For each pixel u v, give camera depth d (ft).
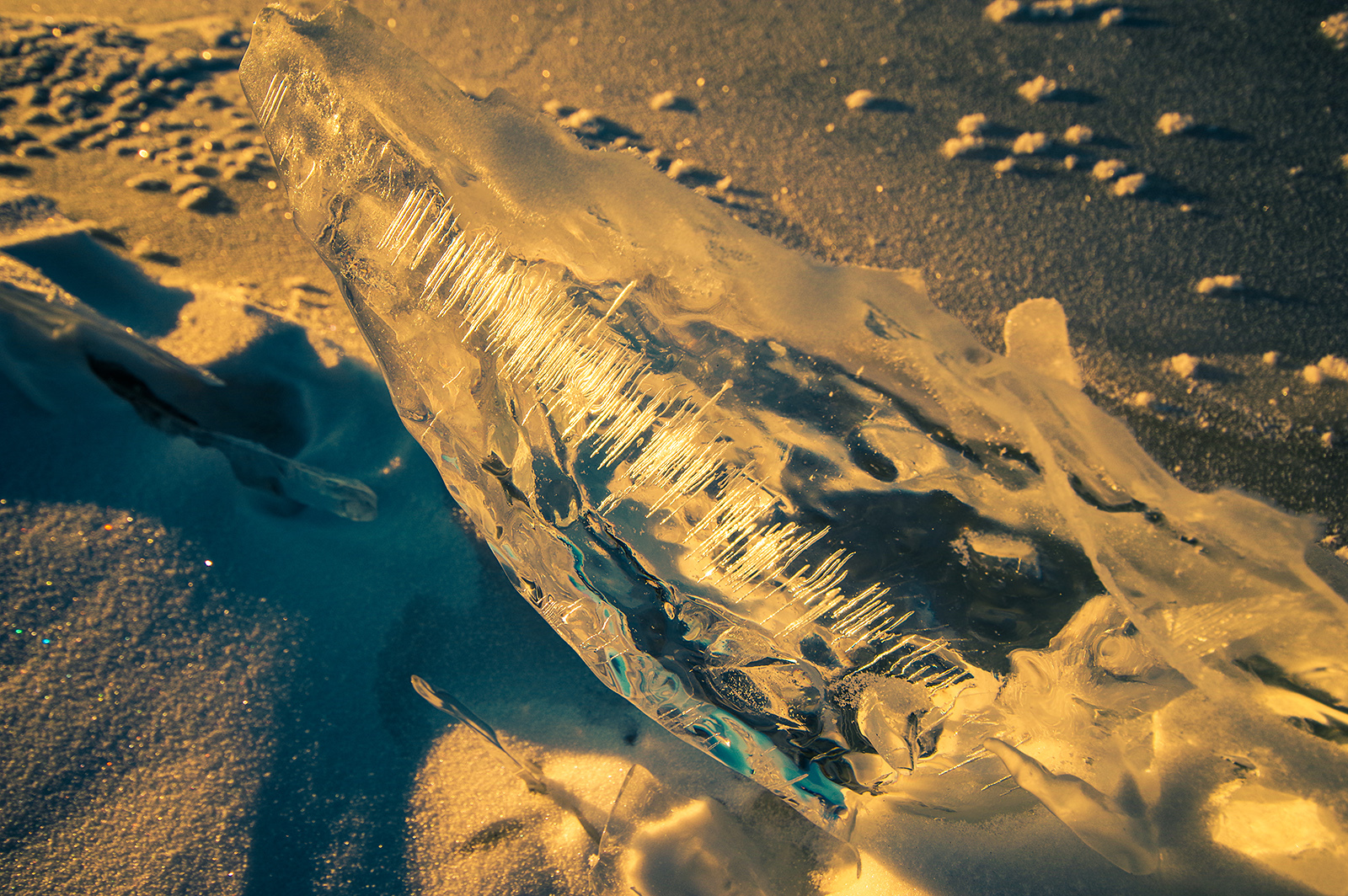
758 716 1.78
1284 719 1.79
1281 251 2.65
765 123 3.03
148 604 1.96
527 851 1.90
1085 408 1.82
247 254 2.59
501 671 2.04
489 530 1.85
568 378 1.78
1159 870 1.78
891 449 1.78
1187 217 2.72
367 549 2.12
